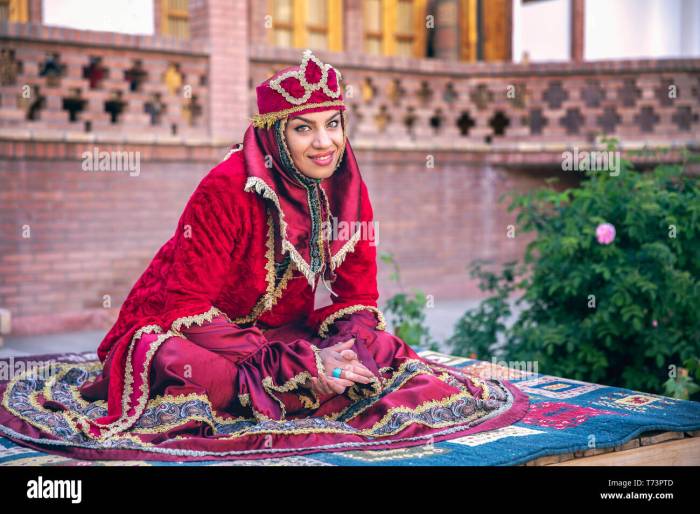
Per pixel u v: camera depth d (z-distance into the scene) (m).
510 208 6.08
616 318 5.36
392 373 3.85
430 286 11.34
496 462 3.13
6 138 8.53
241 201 3.63
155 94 9.49
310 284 3.82
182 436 3.43
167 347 3.57
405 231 11.20
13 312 8.70
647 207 5.34
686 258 5.58
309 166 3.64
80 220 9.05
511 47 12.70
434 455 3.22
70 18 9.96
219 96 9.74
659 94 11.04
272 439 3.34
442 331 8.76
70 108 9.80
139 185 9.39
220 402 3.60
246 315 3.90
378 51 12.39
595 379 5.40
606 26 14.60
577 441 3.41
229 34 9.79
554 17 14.34
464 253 11.62
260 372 3.59
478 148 11.48
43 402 4.01
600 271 5.30
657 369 5.43
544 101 11.52
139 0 10.49
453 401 3.76
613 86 11.08
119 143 9.20
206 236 3.61
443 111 11.34
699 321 5.29
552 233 5.78
